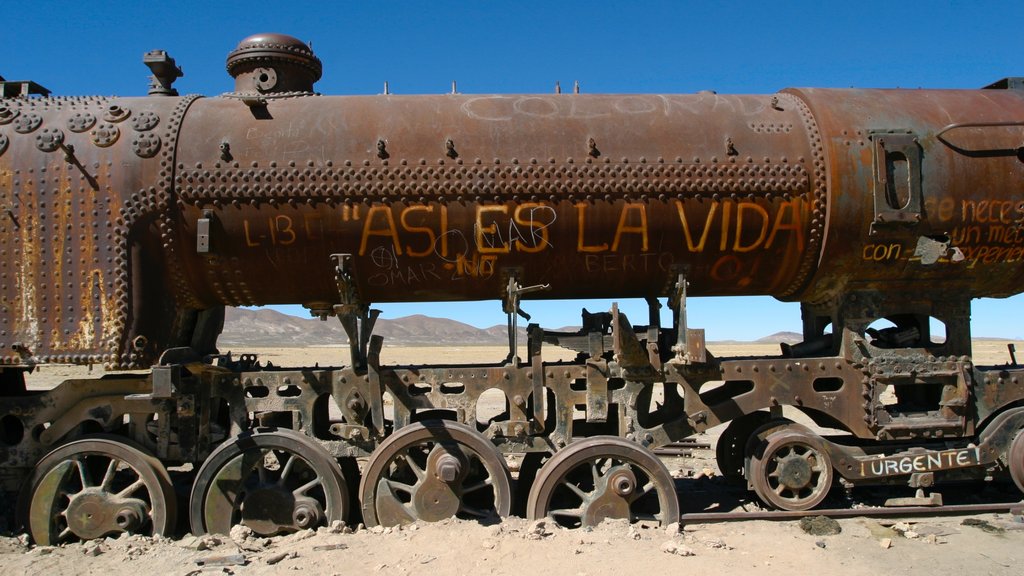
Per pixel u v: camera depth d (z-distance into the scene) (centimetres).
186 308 570
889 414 580
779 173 552
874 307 583
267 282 557
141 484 527
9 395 558
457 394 554
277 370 557
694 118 570
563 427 560
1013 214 561
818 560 486
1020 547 516
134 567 465
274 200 529
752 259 570
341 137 543
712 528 552
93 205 521
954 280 586
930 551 507
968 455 580
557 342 561
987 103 593
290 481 571
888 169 556
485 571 451
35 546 512
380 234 538
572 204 542
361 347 566
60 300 519
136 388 539
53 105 552
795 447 578
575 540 500
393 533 516
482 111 566
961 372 577
